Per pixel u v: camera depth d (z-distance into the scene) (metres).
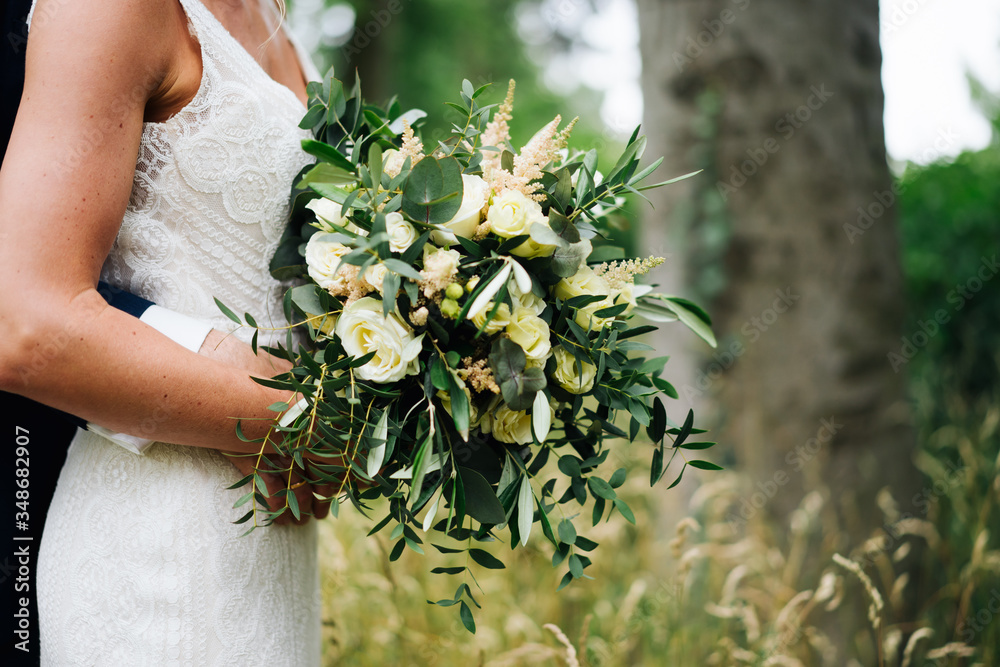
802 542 2.44
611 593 2.60
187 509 1.05
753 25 2.50
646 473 2.77
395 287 0.89
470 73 12.47
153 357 0.91
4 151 1.01
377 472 0.97
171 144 1.00
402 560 2.34
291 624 1.18
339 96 1.14
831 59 2.53
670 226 2.69
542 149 1.06
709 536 2.34
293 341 1.18
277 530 1.16
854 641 2.42
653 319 1.37
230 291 1.09
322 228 1.05
